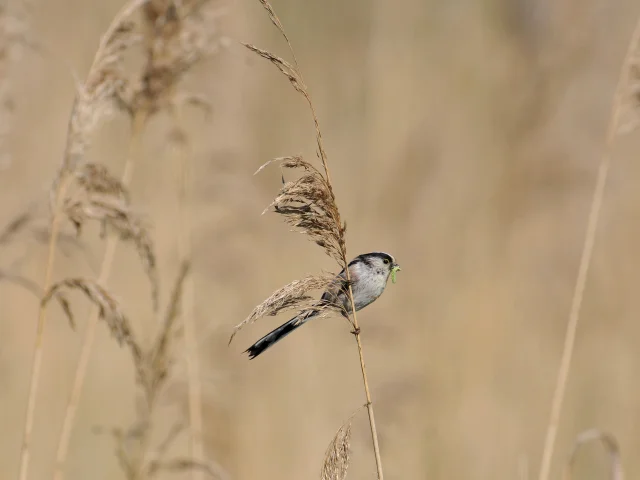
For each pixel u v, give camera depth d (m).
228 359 11.64
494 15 19.31
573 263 15.09
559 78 17.09
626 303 14.84
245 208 12.93
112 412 11.91
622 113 9.20
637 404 12.96
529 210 16.00
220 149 12.98
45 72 13.84
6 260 11.05
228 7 9.29
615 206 15.73
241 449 10.95
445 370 12.88
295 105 17.09
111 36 7.38
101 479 11.17
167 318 8.45
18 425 11.51
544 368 13.64
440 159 16.75
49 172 13.41
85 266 12.71
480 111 17.84
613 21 16.72
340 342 12.88
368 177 16.58
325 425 11.59
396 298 14.35
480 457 11.79
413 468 11.11
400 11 18.77
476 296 14.22
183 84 9.66
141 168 13.29
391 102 17.42
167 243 12.51
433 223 15.77
